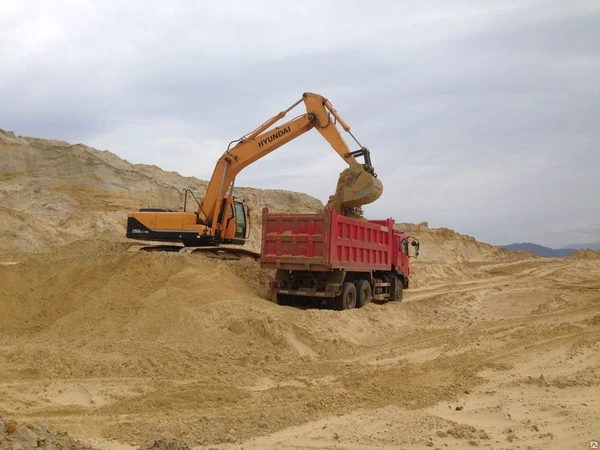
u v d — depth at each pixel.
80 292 16.91
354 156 19.53
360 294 18.62
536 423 8.24
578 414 8.68
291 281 17.89
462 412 8.84
